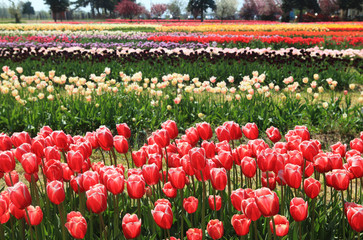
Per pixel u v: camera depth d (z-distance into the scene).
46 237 2.41
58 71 11.59
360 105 6.84
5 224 2.57
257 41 19.59
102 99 7.06
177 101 6.09
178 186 2.17
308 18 57.75
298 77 10.88
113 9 97.69
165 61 12.89
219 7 54.22
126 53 13.74
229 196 2.48
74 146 2.40
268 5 69.44
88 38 23.98
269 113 6.79
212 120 6.95
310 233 2.52
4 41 21.44
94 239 2.43
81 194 2.32
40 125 6.61
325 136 6.50
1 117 6.49
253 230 2.40
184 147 2.57
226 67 11.50
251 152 2.55
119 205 2.84
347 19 61.50
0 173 2.58
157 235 2.60
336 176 2.12
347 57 13.32
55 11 73.06
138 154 2.45
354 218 1.86
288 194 2.83
